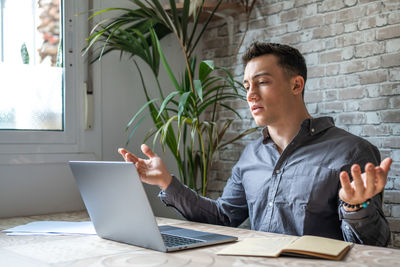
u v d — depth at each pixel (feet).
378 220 4.13
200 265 3.16
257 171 5.76
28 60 7.63
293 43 8.50
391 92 7.14
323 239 3.74
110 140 8.55
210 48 9.94
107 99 8.52
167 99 7.25
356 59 7.58
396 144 7.07
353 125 7.63
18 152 7.38
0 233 4.87
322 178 5.09
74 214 7.39
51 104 7.89
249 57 5.58
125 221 3.87
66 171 7.93
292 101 5.51
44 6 7.82
